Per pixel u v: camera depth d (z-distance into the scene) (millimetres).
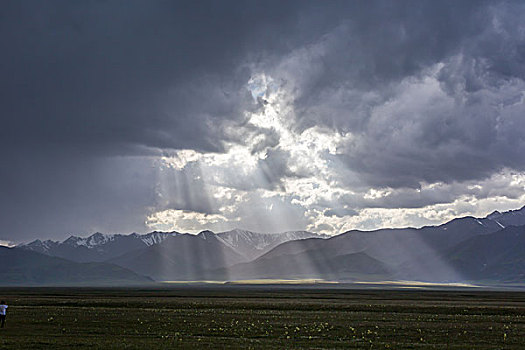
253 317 79625
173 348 48312
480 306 111500
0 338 53125
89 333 59062
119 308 99625
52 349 46906
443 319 80688
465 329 66625
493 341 56906
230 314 84938
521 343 55719
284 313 89062
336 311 97375
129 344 50250
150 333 59594
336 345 52281
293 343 53156
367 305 111562
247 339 55656
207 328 64688
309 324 70188
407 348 50969
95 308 98312
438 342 55781
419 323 73312
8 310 88562
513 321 79000
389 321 75875
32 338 53625
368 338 58062
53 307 100938
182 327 65312
